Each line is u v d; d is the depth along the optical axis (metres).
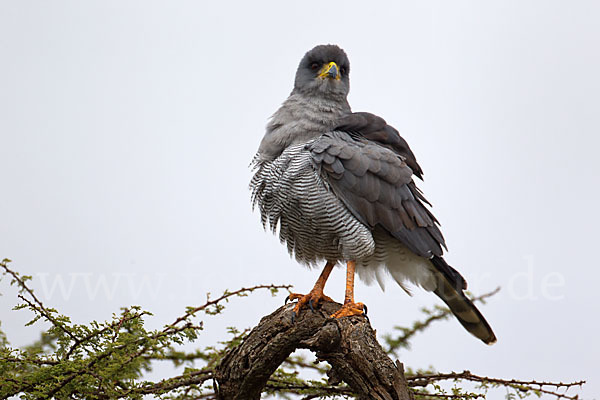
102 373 7.54
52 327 8.13
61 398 7.71
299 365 10.18
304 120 10.82
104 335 8.13
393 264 11.27
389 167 10.31
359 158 10.18
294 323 8.66
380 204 10.30
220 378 8.71
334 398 9.28
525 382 8.57
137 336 7.83
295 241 11.29
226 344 9.58
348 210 10.26
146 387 8.16
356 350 7.92
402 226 10.45
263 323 8.69
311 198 10.22
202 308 8.27
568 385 8.43
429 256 10.64
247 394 8.71
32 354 8.38
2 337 8.97
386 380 7.91
